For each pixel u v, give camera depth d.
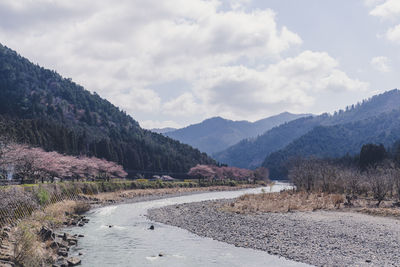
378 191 50.53
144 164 159.88
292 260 21.56
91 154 129.12
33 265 17.86
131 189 93.81
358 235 28.48
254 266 20.48
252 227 33.19
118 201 66.50
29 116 178.62
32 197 33.81
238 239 28.19
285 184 191.50
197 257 22.73
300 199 56.59
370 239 26.91
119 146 148.62
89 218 41.56
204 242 27.53
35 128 110.06
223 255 23.19
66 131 123.69
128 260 21.94
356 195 62.56
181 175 169.75
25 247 18.28
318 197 60.69
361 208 46.25
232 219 38.78
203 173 150.12
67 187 57.34
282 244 25.78
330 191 67.06
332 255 22.36
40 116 181.75
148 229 33.75
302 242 26.23
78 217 39.41
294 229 31.61
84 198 60.72
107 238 29.06
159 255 23.08
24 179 52.41
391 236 28.09
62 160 76.38
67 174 80.75
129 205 59.34
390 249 23.73
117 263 21.23
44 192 39.25
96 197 64.31
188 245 26.41
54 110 196.25
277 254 23.16
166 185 114.94
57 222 33.81
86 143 140.88
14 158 35.22
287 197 61.34
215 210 48.00
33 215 30.73
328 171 72.44
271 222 35.94
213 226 34.72
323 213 43.00
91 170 93.38
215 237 29.36
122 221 39.34
